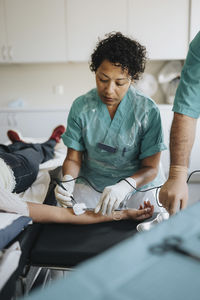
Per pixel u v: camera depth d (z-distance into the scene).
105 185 1.44
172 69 3.24
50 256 0.88
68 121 1.33
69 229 1.01
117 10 2.93
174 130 1.07
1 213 1.01
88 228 1.02
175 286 0.40
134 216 1.06
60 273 1.23
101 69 1.04
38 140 2.40
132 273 0.42
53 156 2.11
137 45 1.08
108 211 1.07
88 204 1.46
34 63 3.39
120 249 0.48
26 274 0.88
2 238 0.87
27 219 1.00
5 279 0.74
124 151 1.29
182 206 0.98
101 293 0.39
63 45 3.03
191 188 2.83
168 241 0.50
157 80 3.39
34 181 1.54
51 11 2.95
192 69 1.04
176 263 0.45
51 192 1.53
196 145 3.01
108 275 0.42
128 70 1.04
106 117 1.26
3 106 3.48
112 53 1.00
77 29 2.99
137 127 1.23
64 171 1.33
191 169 3.06
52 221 1.05
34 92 3.48
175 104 1.08
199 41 1.00
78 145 1.35
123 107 1.23
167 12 2.93
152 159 1.27
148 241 0.50
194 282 0.41
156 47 3.01
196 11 2.89
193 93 1.04
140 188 1.39
